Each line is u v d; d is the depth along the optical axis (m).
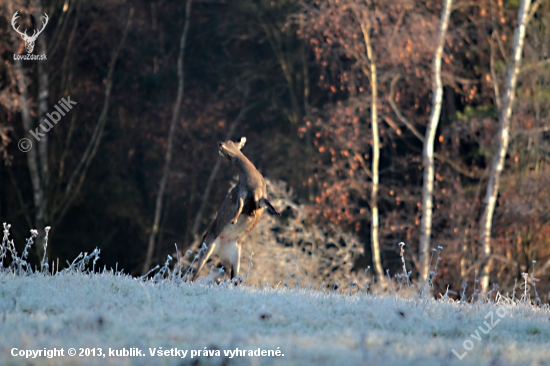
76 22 60.81
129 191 67.31
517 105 47.50
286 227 46.38
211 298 17.02
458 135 52.44
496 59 52.97
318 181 60.06
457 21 56.62
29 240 19.66
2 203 62.97
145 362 10.92
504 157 49.44
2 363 10.41
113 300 16.11
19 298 15.66
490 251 46.62
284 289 19.47
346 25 49.03
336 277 44.16
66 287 17.23
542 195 46.53
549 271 47.16
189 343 12.51
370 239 59.97
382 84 54.88
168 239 65.94
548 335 15.88
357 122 53.12
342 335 13.66
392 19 50.97
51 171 63.28
